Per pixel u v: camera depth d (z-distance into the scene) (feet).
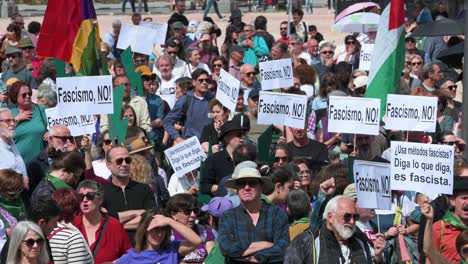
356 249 86.69
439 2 219.00
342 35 280.72
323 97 146.72
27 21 323.37
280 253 90.02
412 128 110.01
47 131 120.67
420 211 101.65
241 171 91.20
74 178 102.89
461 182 96.17
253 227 90.94
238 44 202.39
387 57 120.47
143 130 125.18
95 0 392.27
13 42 193.16
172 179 123.75
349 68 166.20
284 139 127.34
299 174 110.42
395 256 100.27
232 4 353.72
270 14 339.16
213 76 170.81
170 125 146.41
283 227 91.15
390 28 120.16
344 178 100.94
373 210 100.58
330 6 349.61
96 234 95.50
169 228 90.07
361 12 202.08
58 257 88.28
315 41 189.67
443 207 101.35
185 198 95.96
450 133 121.19
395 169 97.60
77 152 104.47
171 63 169.07
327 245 86.17
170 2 356.79
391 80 120.67
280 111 124.88
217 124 133.90
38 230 82.64
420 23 210.79
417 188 97.30
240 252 90.02
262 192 95.76
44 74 154.40
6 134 112.37
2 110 113.39
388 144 124.88
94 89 113.09
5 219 95.86
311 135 140.36
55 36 123.75
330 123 111.24
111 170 103.76
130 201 103.45
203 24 214.07
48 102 128.47
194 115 144.66
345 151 131.75
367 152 115.75
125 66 145.48
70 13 123.54
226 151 116.16
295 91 146.00
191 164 122.42
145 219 89.61
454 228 95.96
